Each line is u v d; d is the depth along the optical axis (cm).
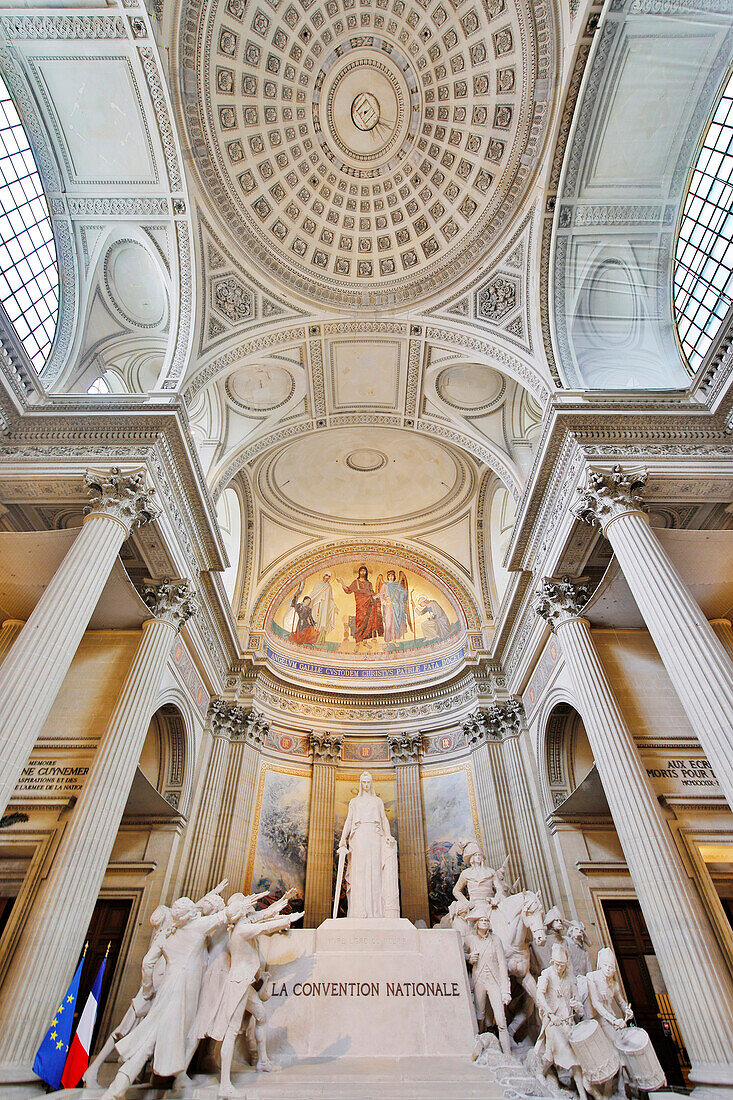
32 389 1179
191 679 1521
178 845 1441
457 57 1305
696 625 887
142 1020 655
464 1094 577
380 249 1562
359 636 2234
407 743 1956
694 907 838
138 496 1078
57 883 866
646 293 1388
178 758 1492
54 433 1155
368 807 1008
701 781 1052
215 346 1420
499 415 1700
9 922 983
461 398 1725
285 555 2259
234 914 716
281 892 1667
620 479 1080
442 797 1836
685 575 1173
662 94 1218
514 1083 620
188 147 1264
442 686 1998
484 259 1458
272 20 1243
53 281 1342
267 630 2106
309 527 2277
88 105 1205
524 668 1617
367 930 824
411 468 2169
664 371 1330
